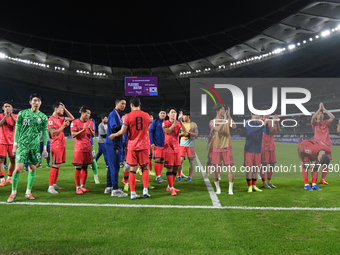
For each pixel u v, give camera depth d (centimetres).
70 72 3450
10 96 3634
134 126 385
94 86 3966
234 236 239
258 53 2992
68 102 4131
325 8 2011
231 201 367
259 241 228
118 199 382
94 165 528
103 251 209
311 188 453
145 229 255
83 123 440
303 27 2361
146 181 399
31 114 381
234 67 3198
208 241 228
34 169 389
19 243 222
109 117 413
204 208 330
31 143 377
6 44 2850
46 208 329
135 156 388
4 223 271
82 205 345
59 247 215
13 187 367
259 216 296
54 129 440
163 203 357
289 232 249
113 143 410
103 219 285
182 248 214
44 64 3262
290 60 2892
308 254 204
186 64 3428
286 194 413
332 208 329
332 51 2477
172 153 416
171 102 4316
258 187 474
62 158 445
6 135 493
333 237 237
